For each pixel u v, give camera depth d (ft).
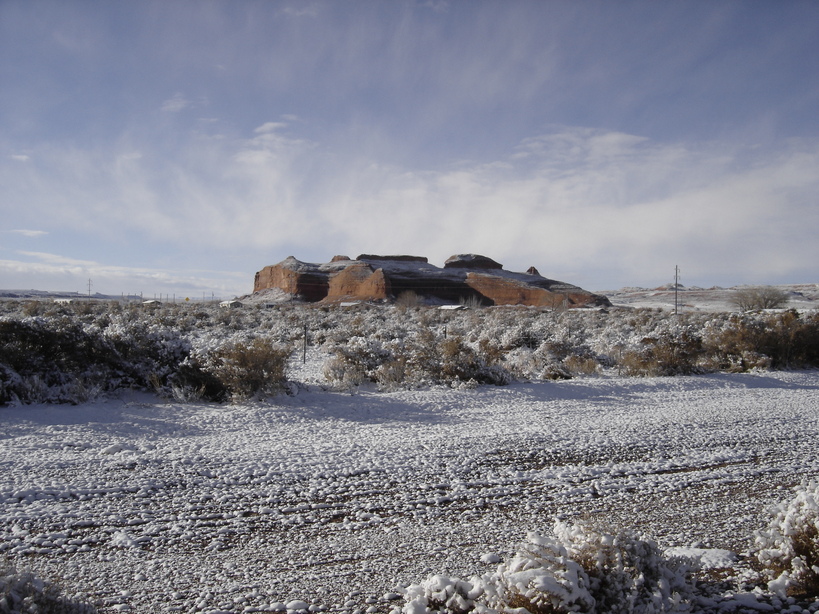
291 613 15.57
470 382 54.60
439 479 27.61
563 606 12.33
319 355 87.10
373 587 17.15
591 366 69.41
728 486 27.63
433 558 19.24
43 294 644.69
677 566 15.23
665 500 25.54
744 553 19.52
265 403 45.70
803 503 16.90
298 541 20.48
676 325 124.47
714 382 63.93
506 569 13.67
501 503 24.72
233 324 132.98
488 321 145.18
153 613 15.47
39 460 28.58
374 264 451.12
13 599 12.73
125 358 50.55
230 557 19.08
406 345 71.36
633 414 45.37
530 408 47.24
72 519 21.63
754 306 264.31
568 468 29.86
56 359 47.32
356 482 26.84
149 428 36.96
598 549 13.98
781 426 41.11
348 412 43.88
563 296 403.95
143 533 20.68
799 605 15.47
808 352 81.97
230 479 26.55
